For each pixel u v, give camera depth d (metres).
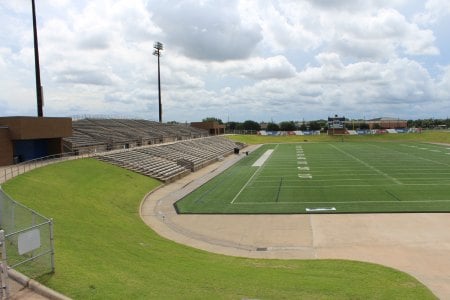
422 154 62.81
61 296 9.65
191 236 20.67
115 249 15.32
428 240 18.52
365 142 103.69
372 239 18.98
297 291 11.89
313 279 13.15
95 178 30.67
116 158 39.50
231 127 167.12
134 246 16.73
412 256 16.41
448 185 32.44
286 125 168.25
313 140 114.69
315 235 20.03
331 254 17.08
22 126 31.38
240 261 16.06
